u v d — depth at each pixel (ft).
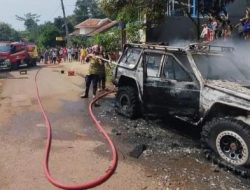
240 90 21.52
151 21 47.34
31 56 99.50
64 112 35.27
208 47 27.37
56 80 62.59
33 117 33.01
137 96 31.60
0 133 27.76
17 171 20.58
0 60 86.53
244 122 20.51
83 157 22.79
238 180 19.67
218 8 45.65
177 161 22.18
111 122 31.22
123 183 19.12
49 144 24.82
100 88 46.75
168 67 26.89
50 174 20.16
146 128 29.25
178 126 29.78
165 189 18.45
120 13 45.96
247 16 41.06
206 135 21.86
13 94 46.68
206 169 20.98
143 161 22.18
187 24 52.29
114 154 22.85
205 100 23.26
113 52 67.15
